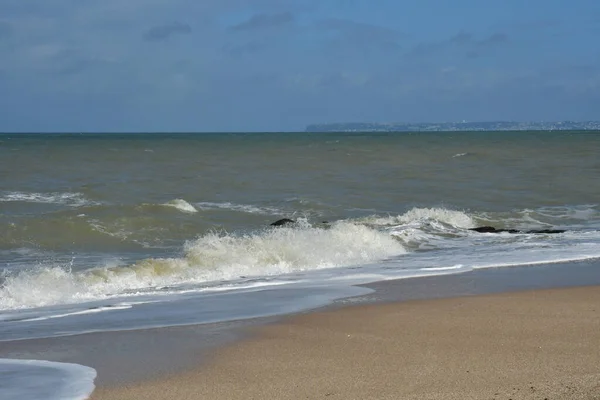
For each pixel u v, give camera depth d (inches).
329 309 466.3
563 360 331.9
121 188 1373.0
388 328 408.2
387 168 1932.8
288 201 1210.0
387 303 485.1
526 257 713.0
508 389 285.1
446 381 300.8
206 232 893.8
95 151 2832.2
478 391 283.7
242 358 347.3
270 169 1886.1
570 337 379.6
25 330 413.7
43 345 377.4
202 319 439.2
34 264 671.1
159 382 310.0
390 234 855.1
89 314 459.8
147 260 629.6
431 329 403.5
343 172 1800.0
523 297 500.4
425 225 931.3
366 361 337.4
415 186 1480.1
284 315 448.1
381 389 292.5
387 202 1234.0
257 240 708.0
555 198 1304.1
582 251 750.5
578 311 449.7
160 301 503.2
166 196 1267.2
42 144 3939.5
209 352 359.6
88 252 753.0
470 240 852.0
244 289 551.5
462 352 350.9
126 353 360.2
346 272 635.5
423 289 542.3
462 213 1021.8
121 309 474.9
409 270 642.2
